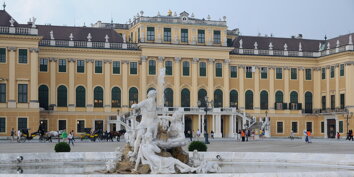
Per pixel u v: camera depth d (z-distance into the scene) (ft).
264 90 325.42
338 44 315.17
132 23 321.93
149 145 79.92
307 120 330.54
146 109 84.94
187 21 308.81
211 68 311.88
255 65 323.78
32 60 263.70
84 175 64.80
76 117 289.53
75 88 290.76
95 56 295.07
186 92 307.99
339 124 307.78
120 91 299.38
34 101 263.70
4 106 258.57
